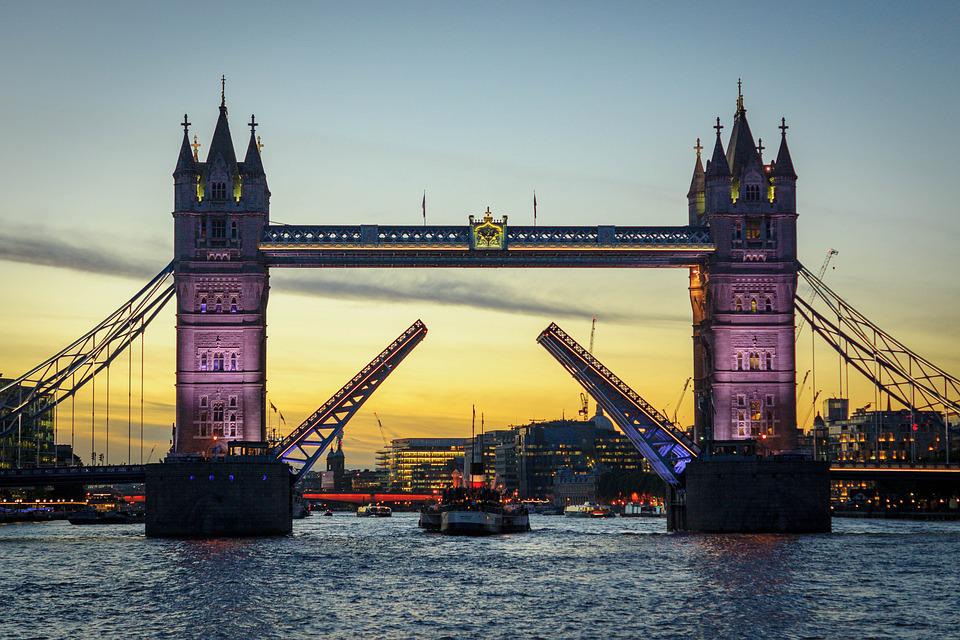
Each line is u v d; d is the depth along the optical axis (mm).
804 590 110000
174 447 180750
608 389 183000
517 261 181375
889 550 147625
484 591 111250
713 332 182500
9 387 180125
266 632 89938
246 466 171125
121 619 95125
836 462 198125
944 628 90750
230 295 178250
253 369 177375
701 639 87188
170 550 150000
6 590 111000
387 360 181875
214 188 179125
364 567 131875
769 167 187000
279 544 160750
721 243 182875
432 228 180000
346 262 180250
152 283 179750
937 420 199000
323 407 181750
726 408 181750
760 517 174875
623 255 183250
